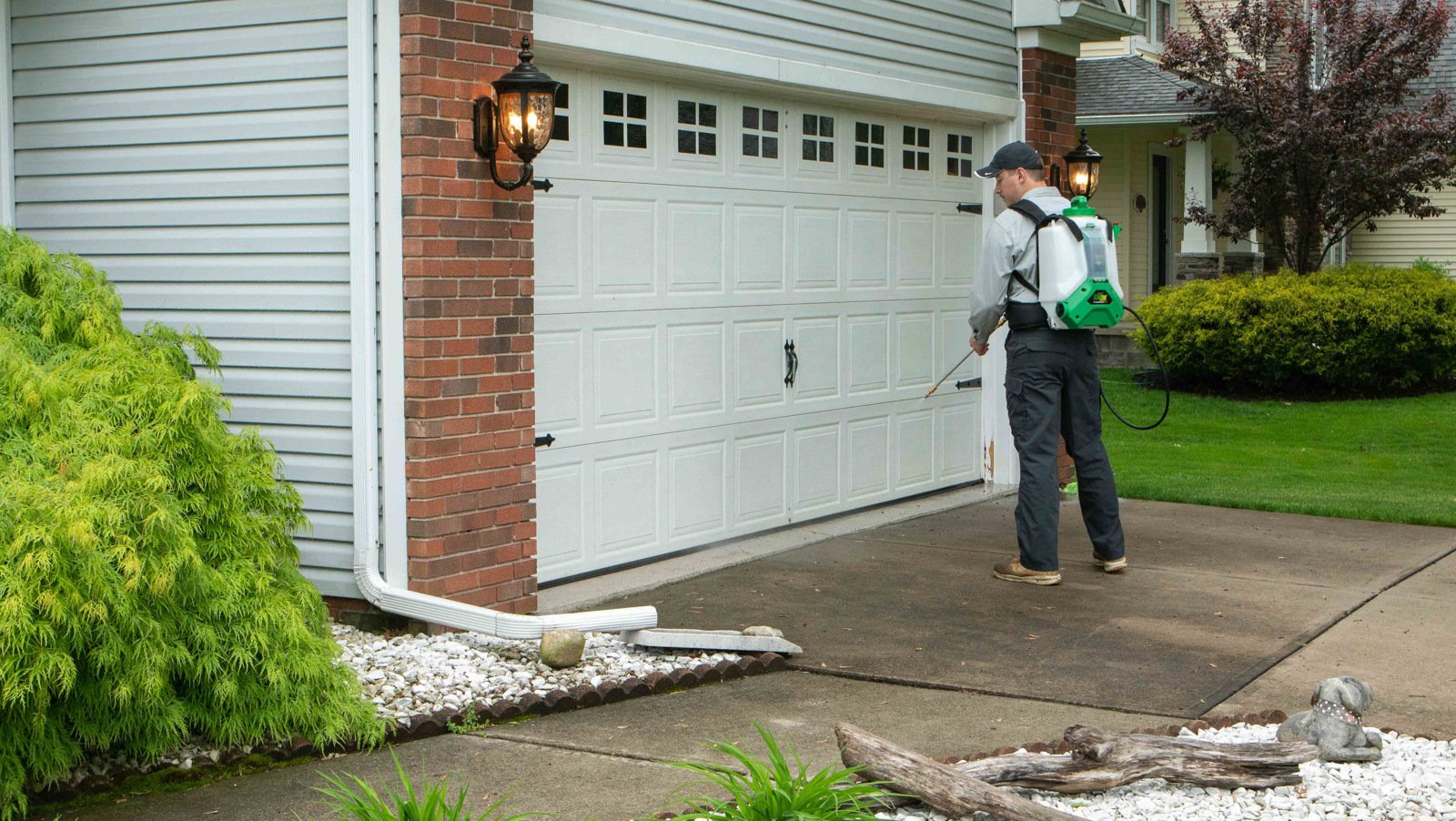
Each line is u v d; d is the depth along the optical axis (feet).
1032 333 22.59
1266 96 52.60
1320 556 25.21
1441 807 12.81
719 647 18.33
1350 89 51.96
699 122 23.93
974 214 31.24
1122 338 58.03
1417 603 21.72
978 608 21.31
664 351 23.52
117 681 13.12
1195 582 23.13
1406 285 51.34
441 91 18.49
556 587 21.77
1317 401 50.44
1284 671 18.04
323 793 13.61
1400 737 15.21
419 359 18.57
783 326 26.14
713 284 24.43
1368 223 55.01
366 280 18.61
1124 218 61.52
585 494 22.20
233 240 19.76
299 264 19.29
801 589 22.40
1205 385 53.16
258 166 19.45
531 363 20.15
